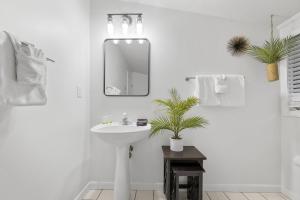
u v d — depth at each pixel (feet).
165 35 8.09
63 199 5.99
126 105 8.10
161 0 7.63
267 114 7.96
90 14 8.14
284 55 7.07
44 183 4.99
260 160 7.98
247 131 7.98
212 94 7.73
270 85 7.96
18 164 4.10
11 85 3.35
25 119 4.30
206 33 8.05
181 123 7.23
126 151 6.81
